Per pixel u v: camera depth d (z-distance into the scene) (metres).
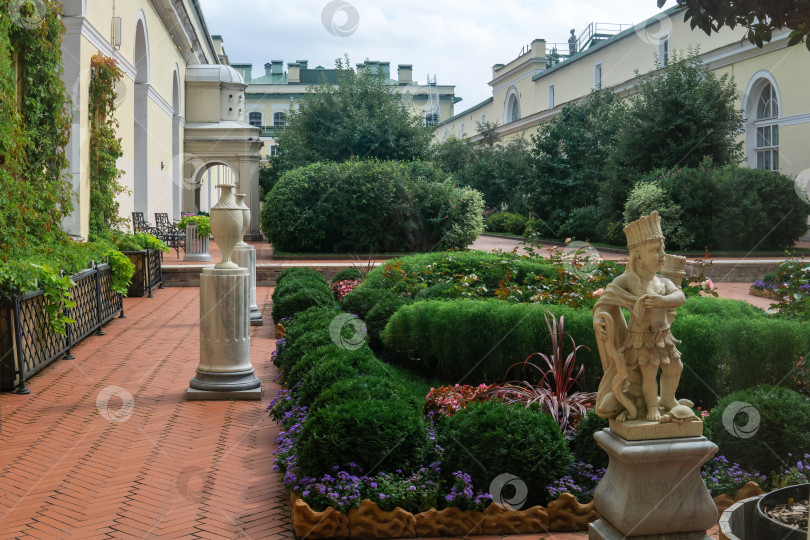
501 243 25.45
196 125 26.44
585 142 26.55
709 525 2.94
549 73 39.59
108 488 4.09
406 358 6.75
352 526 3.53
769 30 3.93
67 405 5.85
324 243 19.16
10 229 8.04
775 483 3.90
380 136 26.06
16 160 8.74
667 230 19.34
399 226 19.12
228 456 4.66
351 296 7.91
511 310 5.77
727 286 14.39
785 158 21.78
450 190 19.47
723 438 4.09
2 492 4.02
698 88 21.41
